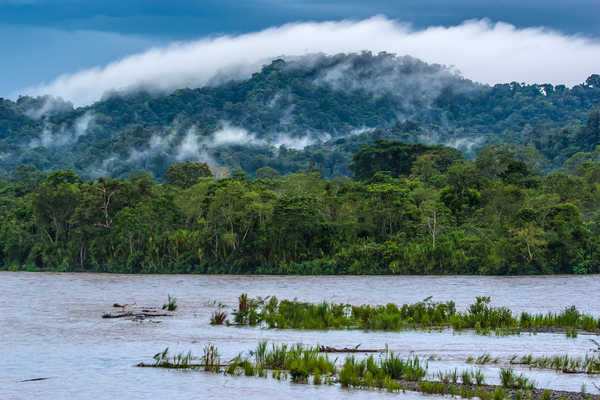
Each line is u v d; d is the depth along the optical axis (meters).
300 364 41.94
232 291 129.12
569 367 45.34
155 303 97.88
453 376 40.66
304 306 74.31
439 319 71.25
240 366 45.56
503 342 57.50
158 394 37.94
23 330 65.75
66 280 168.88
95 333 63.62
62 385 40.59
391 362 42.56
